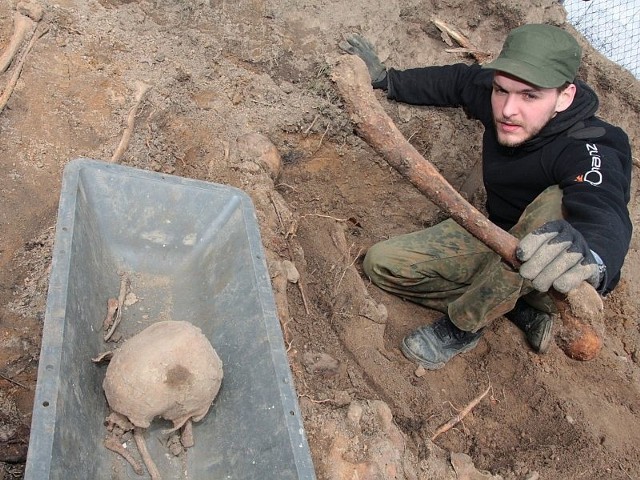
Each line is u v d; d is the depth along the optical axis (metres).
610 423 2.77
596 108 2.46
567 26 4.06
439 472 2.12
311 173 3.15
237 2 3.17
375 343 2.53
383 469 1.90
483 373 2.81
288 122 2.95
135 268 1.94
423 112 3.33
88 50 2.62
